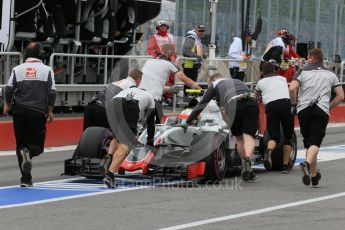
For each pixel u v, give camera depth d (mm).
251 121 22047
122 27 37469
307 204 18625
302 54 45875
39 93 20344
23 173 20703
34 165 25547
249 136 22062
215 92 21891
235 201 18953
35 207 17828
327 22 50281
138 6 37719
